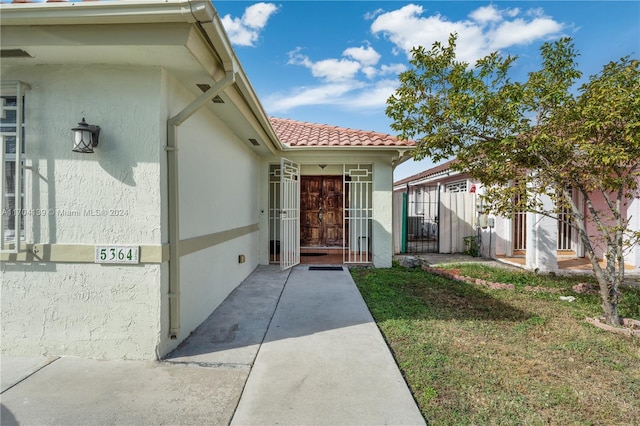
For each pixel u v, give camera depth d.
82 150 3.14
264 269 8.05
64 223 3.33
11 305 3.38
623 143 3.95
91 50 2.92
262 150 7.81
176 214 3.50
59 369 3.11
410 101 4.96
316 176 10.48
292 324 4.36
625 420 2.42
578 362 3.33
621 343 3.78
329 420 2.37
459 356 3.42
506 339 3.87
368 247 9.72
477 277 7.07
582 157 4.21
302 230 10.52
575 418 2.44
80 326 3.35
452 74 4.70
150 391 2.75
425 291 6.07
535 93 4.27
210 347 3.63
